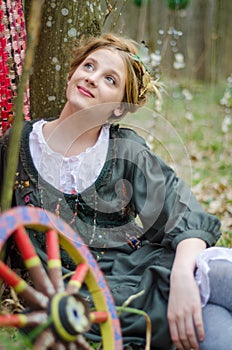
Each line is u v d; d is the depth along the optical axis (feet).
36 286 6.10
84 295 7.69
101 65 8.34
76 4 10.48
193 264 7.70
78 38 10.53
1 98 9.31
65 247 6.66
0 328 7.74
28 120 9.27
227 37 33.94
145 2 21.39
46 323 5.80
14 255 8.51
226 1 33.96
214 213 15.75
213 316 7.45
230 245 12.76
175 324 7.38
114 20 11.69
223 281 7.55
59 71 10.50
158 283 7.76
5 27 9.30
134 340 7.59
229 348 7.20
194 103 27.71
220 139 23.13
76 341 6.01
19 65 9.53
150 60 15.23
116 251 8.53
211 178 19.06
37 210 6.31
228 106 23.59
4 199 6.53
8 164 6.49
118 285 7.91
